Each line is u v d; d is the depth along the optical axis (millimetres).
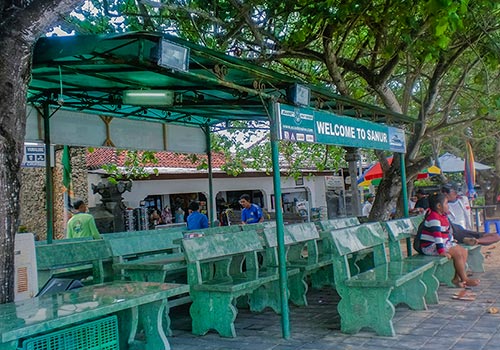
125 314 4250
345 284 5746
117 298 3850
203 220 10227
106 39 4215
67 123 8578
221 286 5848
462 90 13258
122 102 7285
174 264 6320
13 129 4078
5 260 4031
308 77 12078
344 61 11125
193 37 9414
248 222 12086
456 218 10359
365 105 7840
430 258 7184
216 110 8680
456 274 7969
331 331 5898
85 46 4348
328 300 7688
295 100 5953
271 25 10359
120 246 7004
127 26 9055
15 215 4129
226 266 6777
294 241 7707
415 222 8664
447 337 5402
